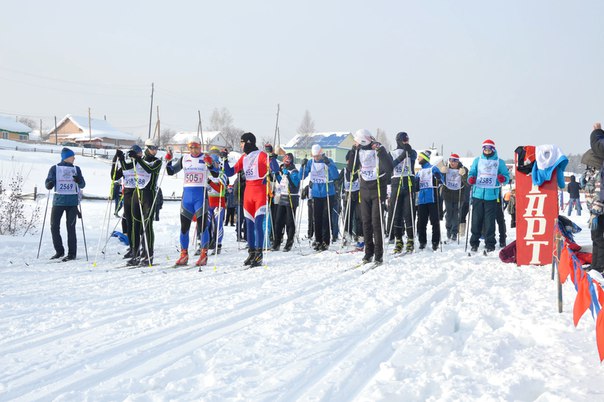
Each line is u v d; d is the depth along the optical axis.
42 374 3.14
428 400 2.72
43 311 4.69
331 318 4.32
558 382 2.86
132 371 3.20
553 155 6.82
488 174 8.42
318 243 9.52
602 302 2.65
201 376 3.08
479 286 5.54
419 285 5.70
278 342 3.70
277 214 9.60
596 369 3.04
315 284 5.87
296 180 9.50
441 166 11.27
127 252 8.66
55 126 84.88
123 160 8.05
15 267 7.50
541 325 3.94
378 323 4.21
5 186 26.08
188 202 7.55
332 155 64.31
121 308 4.80
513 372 3.04
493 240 8.57
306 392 2.84
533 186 6.97
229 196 12.88
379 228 7.30
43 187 26.91
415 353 3.42
